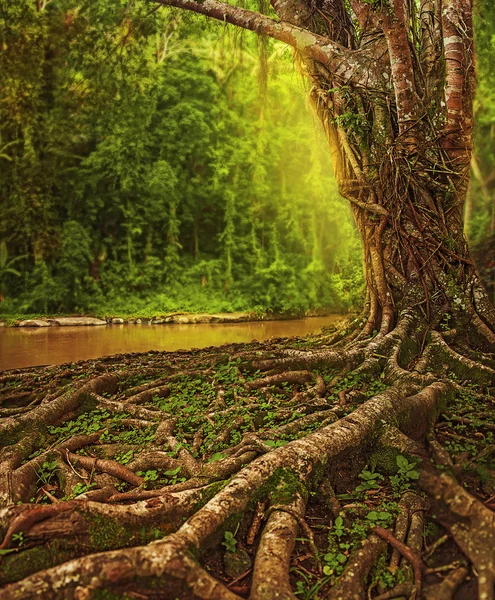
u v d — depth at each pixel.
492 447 3.55
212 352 7.55
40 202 18.16
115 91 12.23
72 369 6.96
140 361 7.07
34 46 11.03
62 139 17.92
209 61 19.47
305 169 20.67
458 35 6.33
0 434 4.42
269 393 5.11
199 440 4.21
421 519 3.01
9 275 18.19
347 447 3.58
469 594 2.50
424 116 6.36
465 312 5.93
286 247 20.73
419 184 6.28
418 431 4.00
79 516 2.82
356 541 2.91
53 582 2.37
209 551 2.83
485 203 18.92
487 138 19.34
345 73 6.72
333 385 5.06
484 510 2.80
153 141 19.61
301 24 7.31
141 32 10.59
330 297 19.92
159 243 19.92
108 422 4.75
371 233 6.46
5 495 3.43
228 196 19.92
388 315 6.11
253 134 20.27
